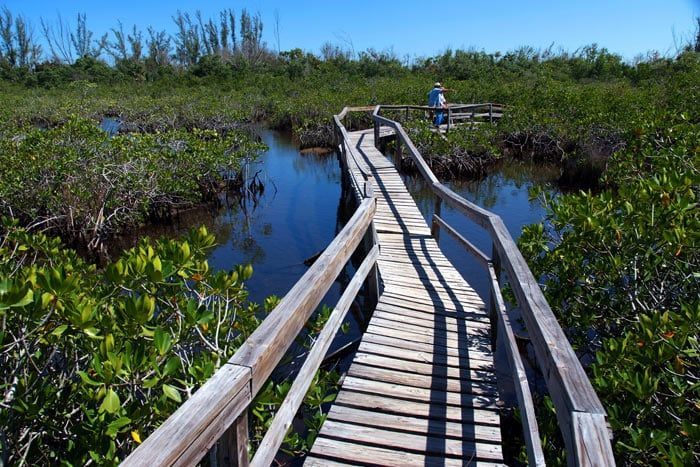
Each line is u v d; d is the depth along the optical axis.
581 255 4.46
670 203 4.24
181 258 3.09
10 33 46.44
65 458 2.72
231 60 44.72
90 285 3.85
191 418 1.46
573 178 13.27
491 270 4.47
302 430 4.29
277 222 10.74
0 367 3.02
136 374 2.59
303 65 37.22
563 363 1.80
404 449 3.08
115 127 23.12
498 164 16.22
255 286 7.46
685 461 2.52
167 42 49.34
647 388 2.90
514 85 23.75
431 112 18.11
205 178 11.63
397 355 4.11
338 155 16.11
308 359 2.91
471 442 3.15
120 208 9.53
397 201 9.07
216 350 3.10
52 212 8.80
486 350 4.23
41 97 27.92
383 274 5.88
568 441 1.55
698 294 3.82
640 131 7.71
